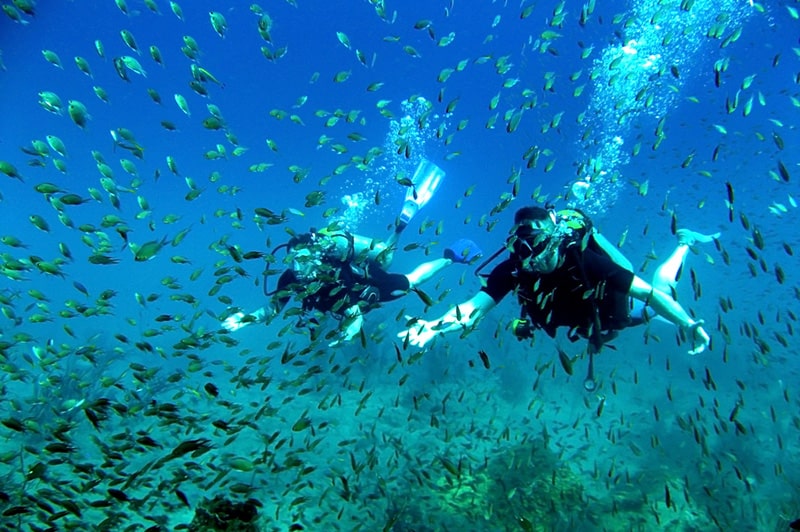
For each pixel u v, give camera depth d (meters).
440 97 5.25
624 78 11.54
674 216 4.02
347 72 5.38
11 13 4.65
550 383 11.08
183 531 4.21
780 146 4.43
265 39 5.08
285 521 5.48
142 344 4.44
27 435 6.63
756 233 3.68
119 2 4.86
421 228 4.78
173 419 3.87
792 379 10.22
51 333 15.62
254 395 9.98
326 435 8.01
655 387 10.72
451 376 10.96
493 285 4.20
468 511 5.27
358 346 11.49
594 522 5.23
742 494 6.26
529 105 5.24
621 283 4.02
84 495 5.25
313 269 4.99
